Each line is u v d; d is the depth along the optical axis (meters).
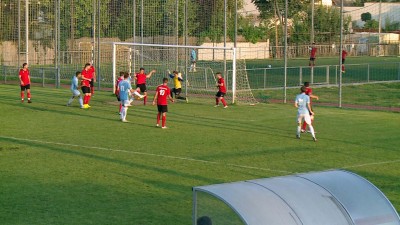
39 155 23.31
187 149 24.91
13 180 19.50
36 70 55.31
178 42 50.53
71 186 18.89
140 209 16.67
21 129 29.12
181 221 15.68
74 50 56.28
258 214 10.91
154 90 47.75
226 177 20.30
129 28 52.22
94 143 25.84
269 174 20.84
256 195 11.35
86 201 17.36
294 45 77.44
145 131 29.12
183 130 29.59
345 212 11.43
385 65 67.50
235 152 24.47
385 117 35.00
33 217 15.84
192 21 51.69
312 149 25.42
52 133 28.16
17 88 48.59
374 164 22.72
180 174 20.62
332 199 11.56
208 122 32.31
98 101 40.50
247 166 21.98
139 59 50.28
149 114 34.84
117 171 20.89
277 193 11.46
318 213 11.23
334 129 30.58
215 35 52.66
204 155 23.78
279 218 10.93
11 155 23.22
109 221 15.61
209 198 11.41
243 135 28.44
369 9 100.69
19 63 55.66
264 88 48.84
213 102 40.91
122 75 33.75
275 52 79.00
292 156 23.91
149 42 50.25
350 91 48.47
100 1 52.03
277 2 73.44
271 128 30.66
